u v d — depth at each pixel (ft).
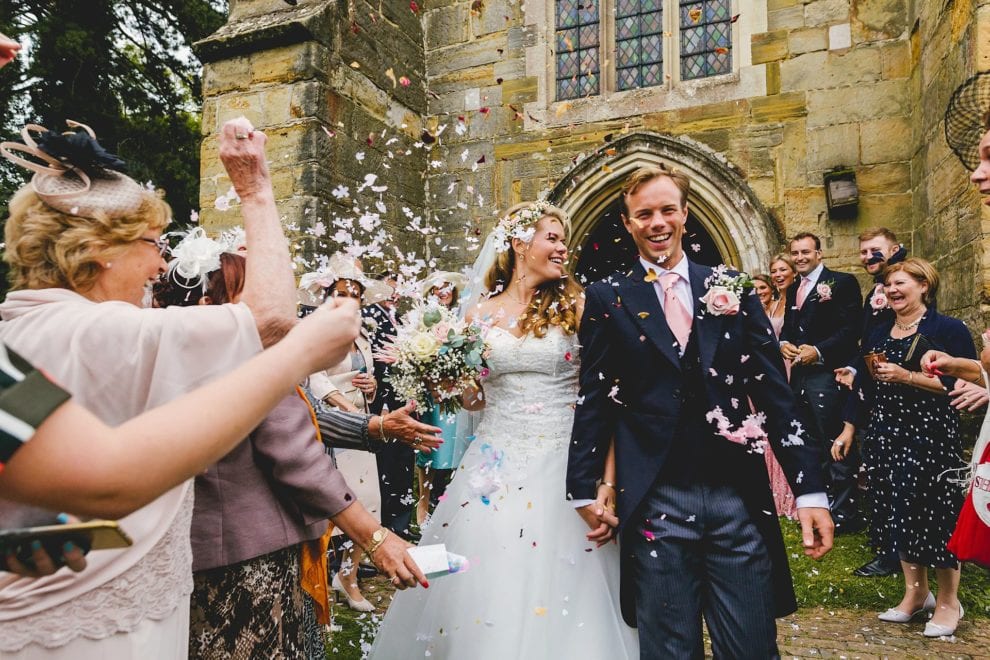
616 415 6.88
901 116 20.15
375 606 11.55
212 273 5.18
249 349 3.49
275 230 4.49
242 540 4.83
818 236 20.66
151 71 41.63
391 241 22.49
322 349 2.69
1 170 30.32
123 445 2.08
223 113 20.94
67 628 3.25
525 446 7.58
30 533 2.15
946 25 16.26
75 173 3.74
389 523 14.25
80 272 3.64
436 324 8.11
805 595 12.12
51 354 3.27
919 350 10.75
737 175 21.17
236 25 21.33
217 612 4.78
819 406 16.17
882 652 9.90
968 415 14.98
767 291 17.98
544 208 8.29
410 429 6.87
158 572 3.61
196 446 2.22
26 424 1.94
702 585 6.38
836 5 20.90
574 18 24.22
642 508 6.40
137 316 3.41
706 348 6.45
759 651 5.99
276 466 5.07
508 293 8.51
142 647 3.47
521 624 6.74
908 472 10.71
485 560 7.07
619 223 25.48
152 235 3.95
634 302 6.79
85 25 36.76
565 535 7.15
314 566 5.88
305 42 20.03
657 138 21.89
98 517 2.11
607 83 23.66
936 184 17.39
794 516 16.57
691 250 25.55
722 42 22.68
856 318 16.53
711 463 6.40
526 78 24.08
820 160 20.84
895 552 10.91
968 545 7.13
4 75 33.96
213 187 21.09
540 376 7.79
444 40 25.08
